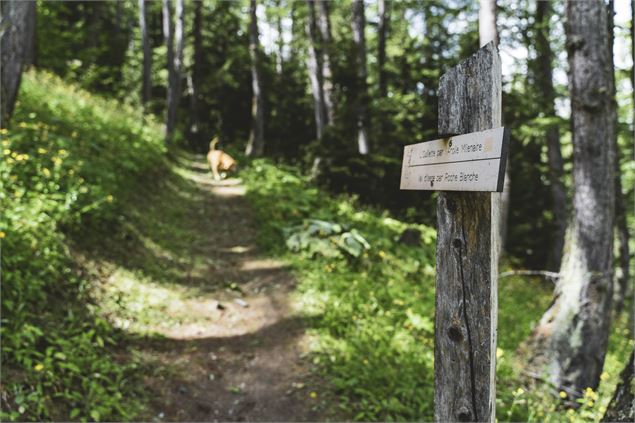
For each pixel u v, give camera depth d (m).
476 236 2.08
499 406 4.79
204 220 10.34
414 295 7.58
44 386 3.82
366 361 5.18
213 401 4.71
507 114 10.83
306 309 6.56
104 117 11.54
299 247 8.62
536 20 11.47
